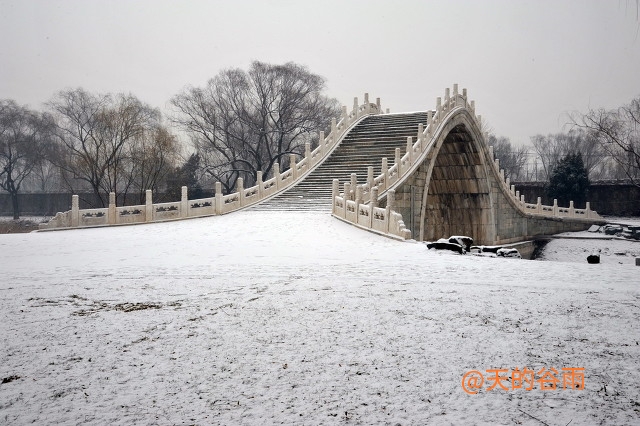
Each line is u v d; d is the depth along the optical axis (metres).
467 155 43.97
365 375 6.18
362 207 24.33
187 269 13.70
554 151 98.06
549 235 52.66
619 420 5.06
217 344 7.25
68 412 5.30
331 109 64.81
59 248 18.86
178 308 9.23
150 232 24.80
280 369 6.37
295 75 58.59
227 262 15.05
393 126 39.28
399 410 5.32
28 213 66.62
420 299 9.85
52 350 7.04
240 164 67.25
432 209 47.84
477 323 8.16
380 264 14.60
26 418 5.16
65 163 50.50
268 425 5.02
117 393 5.73
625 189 60.62
